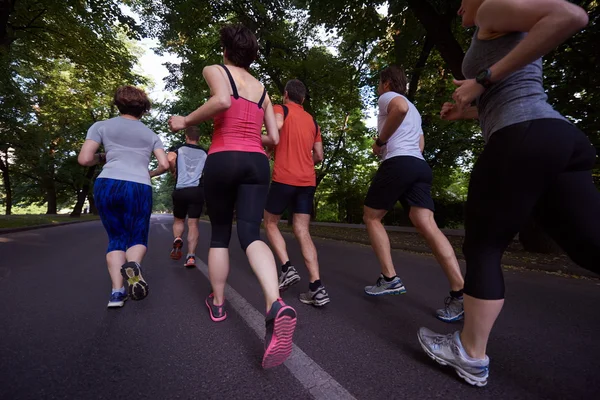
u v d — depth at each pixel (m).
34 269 4.22
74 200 40.88
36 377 1.59
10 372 1.63
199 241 8.16
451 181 16.12
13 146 19.45
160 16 12.42
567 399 1.43
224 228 2.30
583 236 1.27
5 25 9.28
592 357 1.85
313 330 2.22
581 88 5.55
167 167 2.96
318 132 3.22
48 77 21.59
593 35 5.22
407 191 2.65
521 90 1.35
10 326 2.24
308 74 13.14
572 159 1.27
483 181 1.41
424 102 10.59
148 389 1.49
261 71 13.86
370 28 9.80
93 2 10.84
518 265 4.92
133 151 2.73
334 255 6.03
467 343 1.53
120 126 2.72
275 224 3.08
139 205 2.69
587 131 5.32
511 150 1.30
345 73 13.48
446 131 10.39
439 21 6.92
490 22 1.33
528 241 6.04
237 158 2.01
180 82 14.56
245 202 2.00
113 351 1.87
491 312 1.45
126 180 2.63
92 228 13.04
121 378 1.58
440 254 2.43
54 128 24.73
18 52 13.77
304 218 2.88
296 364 1.74
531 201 1.32
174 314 2.50
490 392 1.49
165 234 10.58
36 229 11.93
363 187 20.91
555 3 1.15
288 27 13.45
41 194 29.80
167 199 89.88
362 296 3.09
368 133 18.44
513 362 1.79
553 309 2.77
